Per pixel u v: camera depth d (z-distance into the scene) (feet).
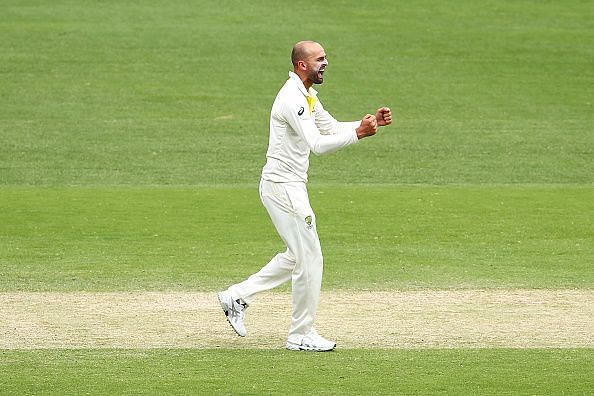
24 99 313.73
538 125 296.51
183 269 152.46
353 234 177.58
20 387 95.81
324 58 108.99
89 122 294.87
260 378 98.94
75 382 97.35
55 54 359.25
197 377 99.09
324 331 117.80
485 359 105.40
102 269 151.84
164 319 122.93
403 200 205.77
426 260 159.43
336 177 245.04
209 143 277.64
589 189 220.64
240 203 202.39
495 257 161.89
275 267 111.45
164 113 305.73
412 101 319.47
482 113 308.19
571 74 349.00
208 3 430.20
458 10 425.28
